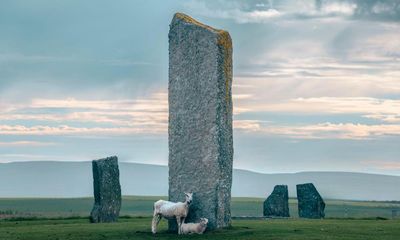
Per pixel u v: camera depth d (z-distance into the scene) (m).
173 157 43.50
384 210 131.75
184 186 42.88
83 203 158.88
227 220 42.78
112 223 53.84
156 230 42.97
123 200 164.88
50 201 172.88
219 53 42.06
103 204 59.78
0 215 73.81
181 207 41.28
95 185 60.44
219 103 42.00
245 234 39.78
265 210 73.69
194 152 42.59
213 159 41.88
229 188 42.84
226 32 42.88
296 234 39.56
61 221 59.34
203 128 42.31
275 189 74.06
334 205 159.62
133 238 39.06
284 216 72.94
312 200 72.50
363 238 37.88
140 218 65.81
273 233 40.09
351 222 52.56
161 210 41.66
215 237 38.69
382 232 41.31
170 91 43.94
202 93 42.44
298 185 73.81
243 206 136.25
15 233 42.56
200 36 42.66
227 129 42.69
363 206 153.25
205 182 42.09
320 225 47.09
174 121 43.62
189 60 43.12
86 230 43.91
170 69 44.03
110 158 61.50
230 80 43.00
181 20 43.72
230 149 42.97
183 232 41.06
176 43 43.81
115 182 61.22
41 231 43.53
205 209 41.97
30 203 158.12
